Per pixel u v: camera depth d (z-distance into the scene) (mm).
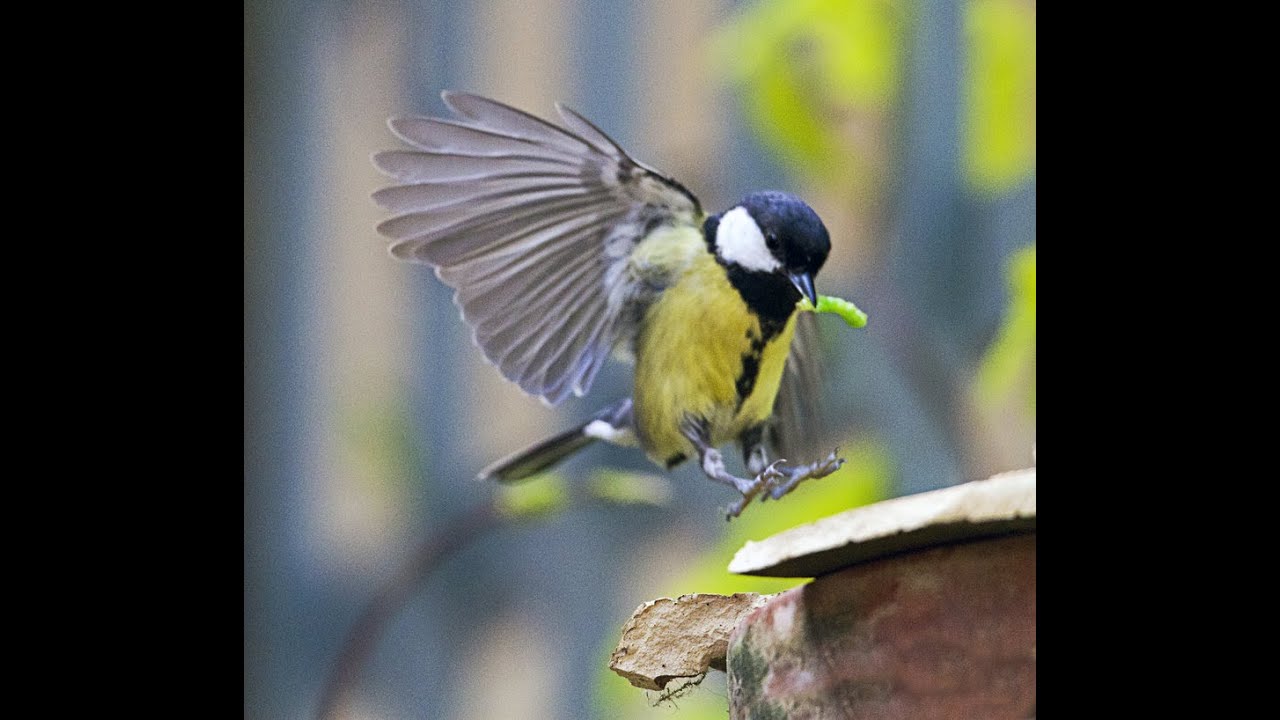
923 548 3068
